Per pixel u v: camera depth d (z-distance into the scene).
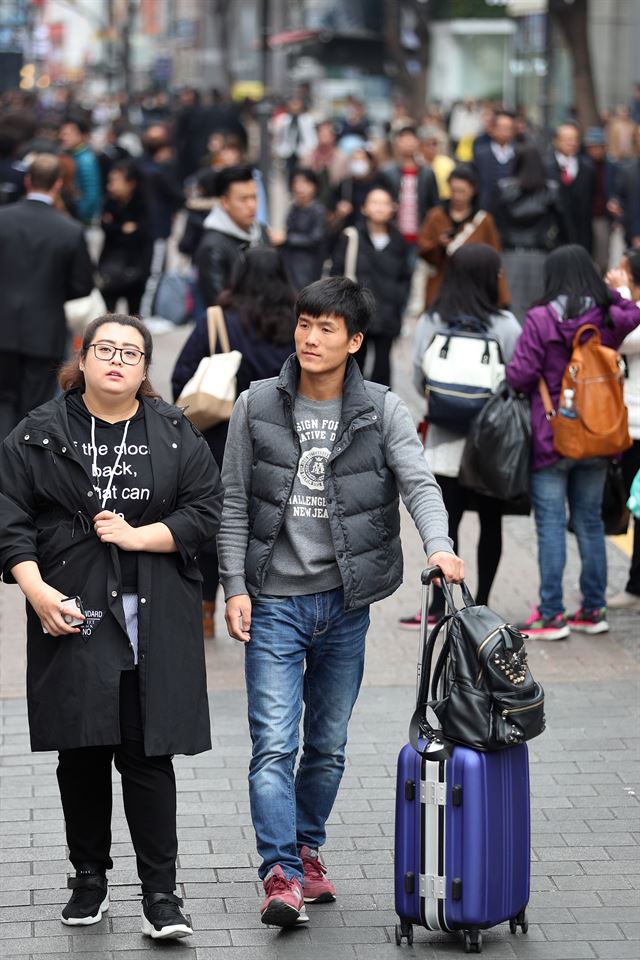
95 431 12.05
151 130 48.53
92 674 11.71
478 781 11.74
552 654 20.28
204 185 41.22
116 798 15.38
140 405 12.27
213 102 76.12
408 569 24.53
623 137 71.31
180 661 12.02
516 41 93.50
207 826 14.86
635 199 43.44
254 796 12.46
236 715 17.97
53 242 26.73
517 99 93.56
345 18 135.25
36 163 26.94
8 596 23.72
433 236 30.62
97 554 11.86
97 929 12.66
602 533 20.97
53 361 27.06
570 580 23.86
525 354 19.64
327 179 53.22
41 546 11.94
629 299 21.08
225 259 22.61
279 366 18.91
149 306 45.97
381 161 51.22
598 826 14.91
